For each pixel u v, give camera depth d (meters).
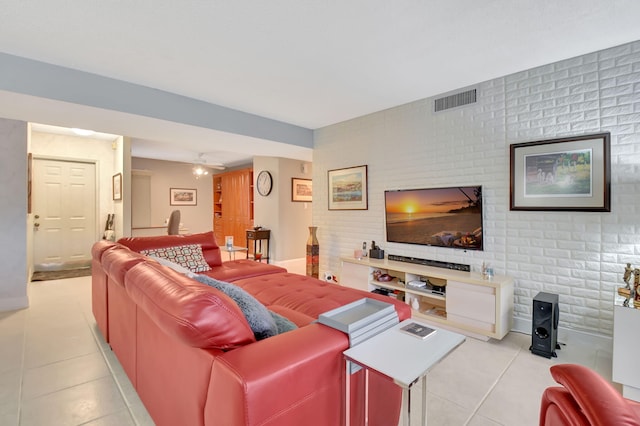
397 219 3.75
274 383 0.94
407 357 1.14
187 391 1.14
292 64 2.69
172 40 2.30
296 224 6.44
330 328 1.26
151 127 3.55
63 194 5.45
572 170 2.58
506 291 2.73
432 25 2.12
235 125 3.88
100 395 1.84
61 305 3.48
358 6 1.91
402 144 3.74
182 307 1.04
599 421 0.85
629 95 2.36
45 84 2.64
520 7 1.93
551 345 2.38
